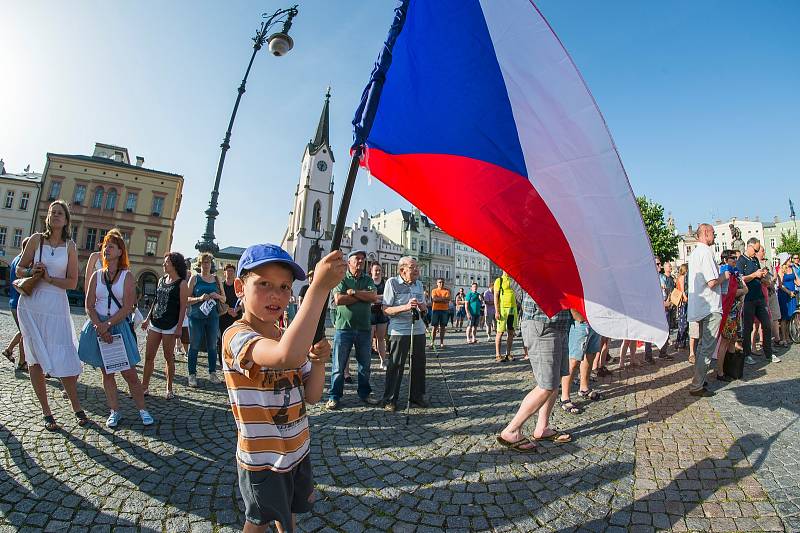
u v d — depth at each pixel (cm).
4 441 337
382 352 792
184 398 501
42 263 368
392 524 244
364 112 209
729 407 426
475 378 670
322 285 137
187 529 234
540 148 276
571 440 369
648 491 275
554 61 271
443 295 1116
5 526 230
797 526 229
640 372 650
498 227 292
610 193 271
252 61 1130
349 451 353
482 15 275
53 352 365
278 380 164
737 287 548
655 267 269
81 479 285
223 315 666
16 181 3847
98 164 3769
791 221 7519
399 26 229
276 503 157
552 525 242
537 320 350
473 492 280
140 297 3678
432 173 279
